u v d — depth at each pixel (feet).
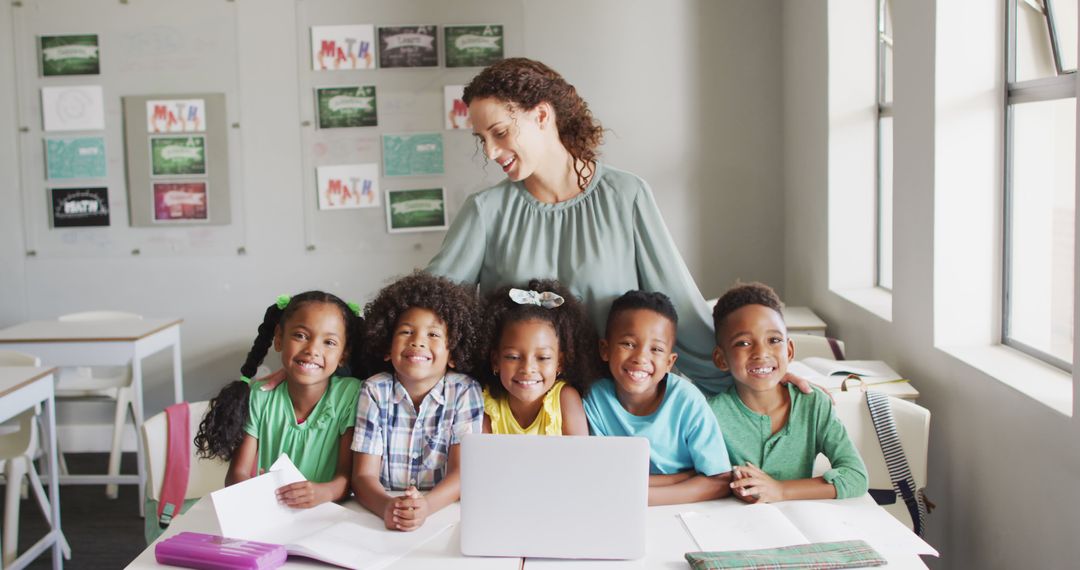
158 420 7.02
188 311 15.98
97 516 12.69
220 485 7.25
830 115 12.48
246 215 15.80
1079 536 6.10
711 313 7.29
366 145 15.65
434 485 6.56
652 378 6.61
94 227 15.88
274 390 6.93
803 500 6.34
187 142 15.69
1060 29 7.75
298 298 6.93
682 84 15.44
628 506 5.37
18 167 15.81
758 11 15.30
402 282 6.76
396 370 6.63
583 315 6.84
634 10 15.42
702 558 5.16
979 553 7.82
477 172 15.64
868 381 8.84
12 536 10.10
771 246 15.57
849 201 12.55
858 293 12.23
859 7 12.34
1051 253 7.94
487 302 6.82
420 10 15.44
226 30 15.53
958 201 8.59
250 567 5.16
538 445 5.39
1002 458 7.32
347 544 5.54
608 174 7.08
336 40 15.51
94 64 15.61
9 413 9.42
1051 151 7.91
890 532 5.73
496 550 5.45
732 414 6.94
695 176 15.55
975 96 8.50
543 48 15.48
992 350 8.45
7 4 15.58
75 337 12.48
